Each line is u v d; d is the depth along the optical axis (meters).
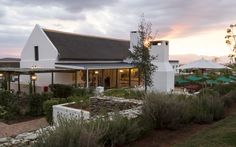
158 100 8.43
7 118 19.81
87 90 24.50
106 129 6.29
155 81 22.84
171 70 23.22
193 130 8.30
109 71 35.81
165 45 23.41
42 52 32.12
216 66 24.89
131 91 18.44
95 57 34.09
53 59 30.55
